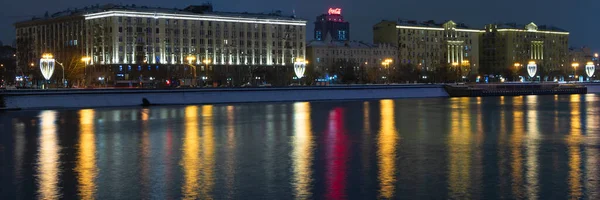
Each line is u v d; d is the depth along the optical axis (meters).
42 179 38.84
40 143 58.22
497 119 87.44
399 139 60.12
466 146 54.25
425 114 98.69
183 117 91.75
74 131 70.06
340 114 98.56
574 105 128.88
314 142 57.78
